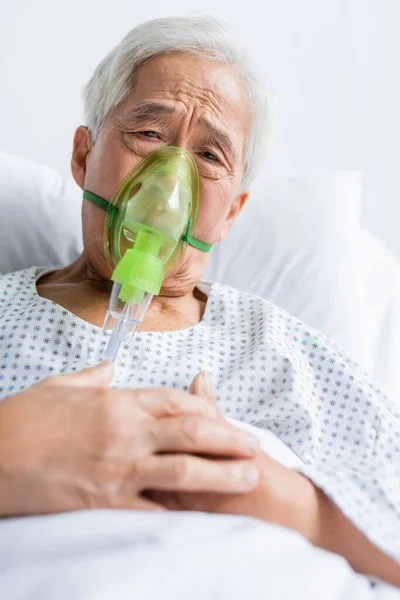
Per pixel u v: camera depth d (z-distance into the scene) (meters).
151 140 1.30
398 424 1.34
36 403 0.84
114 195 1.29
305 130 2.39
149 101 1.29
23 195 1.86
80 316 1.32
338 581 0.79
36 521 0.78
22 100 2.18
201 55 1.33
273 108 1.46
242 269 1.93
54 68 2.18
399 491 1.13
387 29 2.35
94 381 0.93
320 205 2.03
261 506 0.92
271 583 0.73
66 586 0.67
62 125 2.22
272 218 2.00
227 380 1.28
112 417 0.83
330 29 2.33
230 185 1.40
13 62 2.15
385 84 2.39
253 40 2.30
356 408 1.32
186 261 1.40
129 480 0.82
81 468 0.80
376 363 1.89
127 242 1.23
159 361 1.29
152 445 0.84
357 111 2.40
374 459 1.21
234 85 1.35
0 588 0.67
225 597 0.71
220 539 0.78
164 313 1.43
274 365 1.29
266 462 0.97
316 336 1.41
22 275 1.44
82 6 2.15
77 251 1.89
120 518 0.79
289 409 1.25
